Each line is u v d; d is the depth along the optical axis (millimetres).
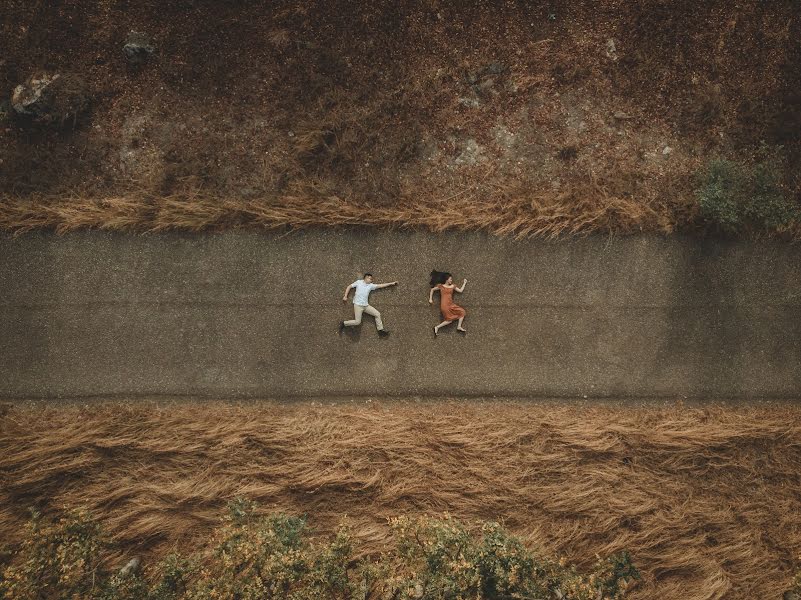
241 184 7773
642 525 7695
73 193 7703
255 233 7852
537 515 7734
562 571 6664
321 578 6203
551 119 7840
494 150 7848
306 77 7801
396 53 7828
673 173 7824
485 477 7684
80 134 7738
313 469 7672
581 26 7852
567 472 7773
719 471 7832
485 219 7773
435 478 7734
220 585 6078
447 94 7828
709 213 7602
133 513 7496
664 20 7836
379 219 7781
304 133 7754
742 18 7863
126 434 7664
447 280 7762
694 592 7508
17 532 7352
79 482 7609
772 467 7820
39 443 7547
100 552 6816
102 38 7762
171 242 7832
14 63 7738
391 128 7805
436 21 7824
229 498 7625
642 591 7488
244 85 7809
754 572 7602
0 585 5918
